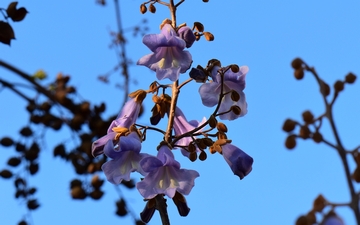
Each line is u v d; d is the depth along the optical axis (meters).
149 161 1.19
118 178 1.19
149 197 1.18
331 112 1.03
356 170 1.01
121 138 1.21
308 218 0.97
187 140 1.28
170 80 1.22
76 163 1.50
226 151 1.24
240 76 1.26
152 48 1.24
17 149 1.58
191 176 1.20
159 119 1.26
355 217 0.98
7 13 1.24
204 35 1.27
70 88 1.50
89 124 1.51
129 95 1.27
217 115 1.23
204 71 1.24
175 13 1.28
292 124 1.03
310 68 1.06
